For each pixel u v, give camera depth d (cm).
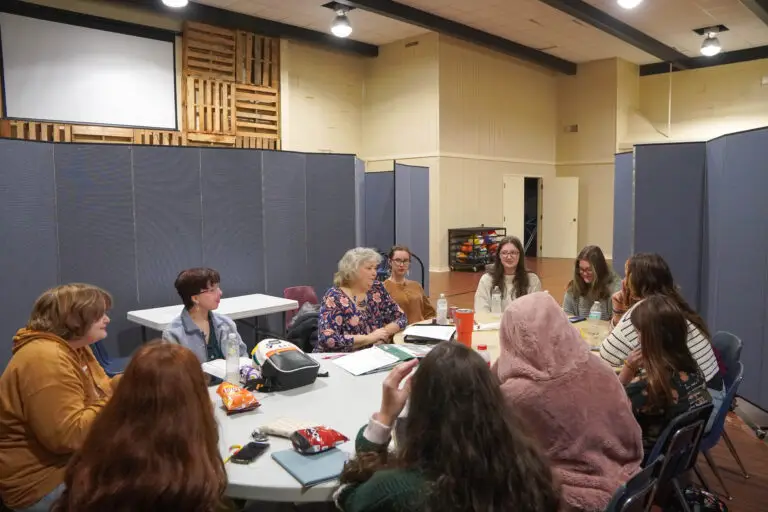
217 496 118
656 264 267
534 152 1242
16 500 172
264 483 146
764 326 376
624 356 244
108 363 350
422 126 1037
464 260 1053
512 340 151
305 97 1002
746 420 366
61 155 414
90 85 758
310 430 167
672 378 204
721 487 279
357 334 312
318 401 204
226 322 283
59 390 169
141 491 108
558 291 817
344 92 1070
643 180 500
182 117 846
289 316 472
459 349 118
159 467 111
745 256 401
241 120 914
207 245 485
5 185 387
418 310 384
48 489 171
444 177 1038
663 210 496
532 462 110
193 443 117
